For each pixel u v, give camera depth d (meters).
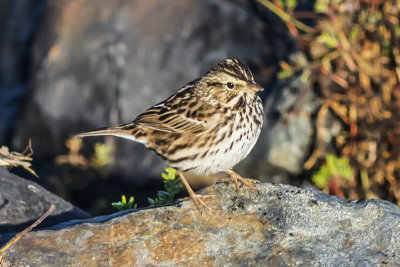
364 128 13.41
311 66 13.66
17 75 17.05
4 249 7.50
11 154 9.92
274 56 14.45
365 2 13.88
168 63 14.77
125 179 14.31
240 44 14.78
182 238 7.82
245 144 8.95
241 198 8.26
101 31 15.22
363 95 13.40
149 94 14.64
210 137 8.93
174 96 9.51
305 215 8.02
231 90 8.80
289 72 13.52
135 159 14.33
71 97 15.15
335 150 13.56
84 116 15.06
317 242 7.84
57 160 15.05
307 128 13.46
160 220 7.95
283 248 7.81
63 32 15.55
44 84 15.38
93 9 15.46
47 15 16.14
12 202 9.02
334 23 13.59
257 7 15.08
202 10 15.02
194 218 8.03
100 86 14.97
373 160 13.32
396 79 13.56
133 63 14.78
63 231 7.77
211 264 7.70
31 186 9.43
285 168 13.30
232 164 9.03
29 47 17.17
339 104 13.54
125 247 7.69
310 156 13.41
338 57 13.73
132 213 7.98
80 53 15.22
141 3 15.26
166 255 7.71
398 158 13.30
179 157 9.23
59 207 9.27
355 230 7.89
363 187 13.23
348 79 13.57
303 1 14.95
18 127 15.62
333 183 12.75
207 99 9.02
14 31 17.52
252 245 7.84
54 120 15.22
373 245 7.79
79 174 14.72
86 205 13.93
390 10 13.73
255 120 8.92
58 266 7.50
